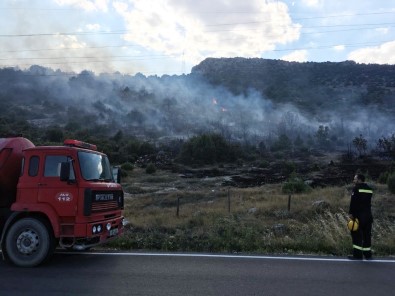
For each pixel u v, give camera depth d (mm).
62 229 7203
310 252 8484
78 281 6074
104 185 7766
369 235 7809
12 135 8602
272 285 5934
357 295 5492
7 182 7777
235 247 8828
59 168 7285
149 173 47969
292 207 17047
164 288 5750
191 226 13852
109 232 7832
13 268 6930
